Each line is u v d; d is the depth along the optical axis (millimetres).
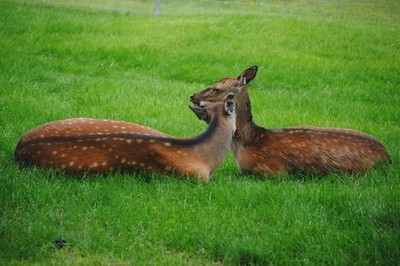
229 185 11125
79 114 15258
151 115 15992
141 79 20781
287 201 10445
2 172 10789
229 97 11523
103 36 26000
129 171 10898
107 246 8805
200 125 15156
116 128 11453
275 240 9102
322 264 8625
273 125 15945
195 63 22875
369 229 9469
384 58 25094
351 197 10633
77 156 10844
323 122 16328
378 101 19766
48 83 18672
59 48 23156
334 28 28984
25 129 13641
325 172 11875
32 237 8773
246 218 9758
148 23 29234
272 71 22250
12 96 16359
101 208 9891
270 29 28000
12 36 24172
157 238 9102
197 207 10125
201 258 8734
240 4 42781
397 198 10617
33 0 35969
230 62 23281
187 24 28672
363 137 12164
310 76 22141
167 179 10898
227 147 11539
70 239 8867
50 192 10148
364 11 40844
